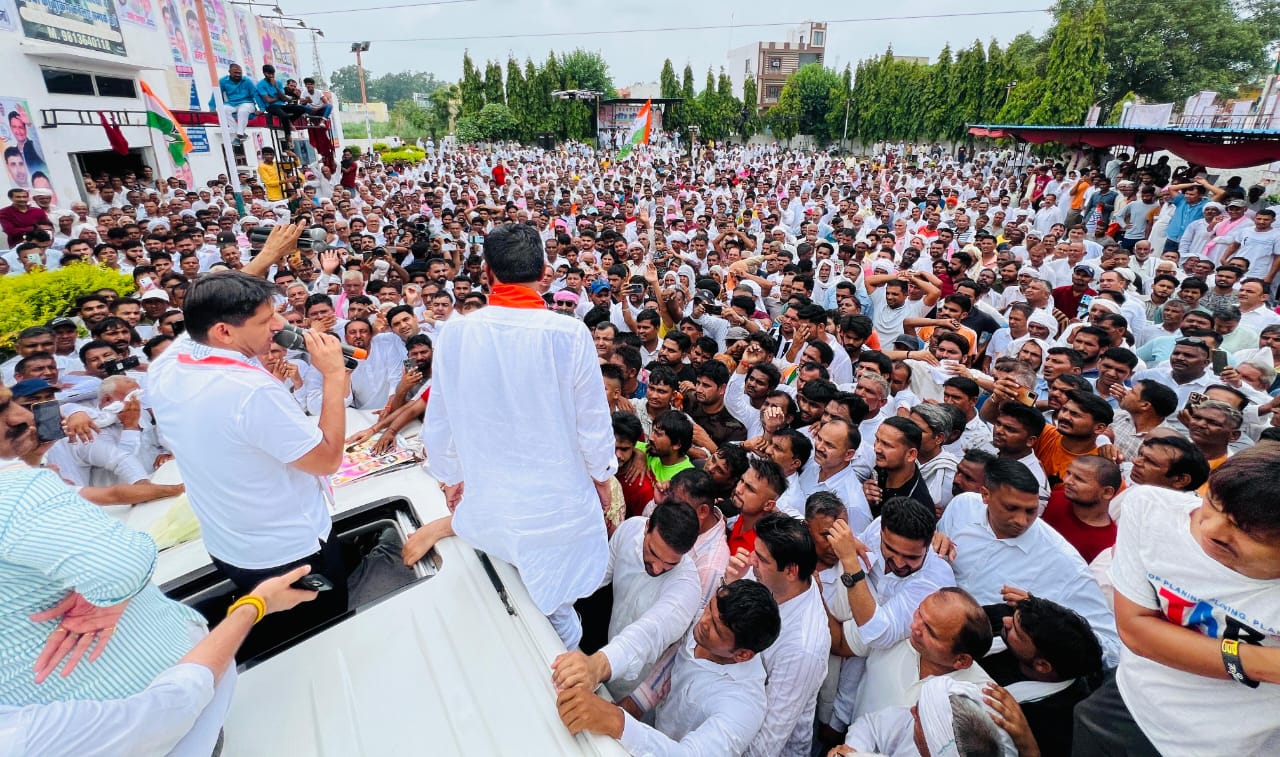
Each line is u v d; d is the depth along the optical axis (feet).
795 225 54.90
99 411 13.70
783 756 9.47
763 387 16.53
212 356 6.42
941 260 29.96
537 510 6.90
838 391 15.51
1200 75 127.24
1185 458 10.96
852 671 10.44
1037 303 23.81
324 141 57.72
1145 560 6.01
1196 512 5.74
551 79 177.27
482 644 6.65
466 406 6.86
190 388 6.31
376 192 68.69
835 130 188.85
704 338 19.36
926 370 18.16
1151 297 26.21
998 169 106.11
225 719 5.82
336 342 7.29
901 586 10.28
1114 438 15.81
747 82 201.05
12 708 4.21
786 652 8.79
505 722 5.90
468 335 6.81
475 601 7.19
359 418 12.64
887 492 13.04
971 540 11.28
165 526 8.79
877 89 171.73
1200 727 5.80
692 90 201.46
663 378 15.70
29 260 28.73
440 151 152.46
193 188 69.67
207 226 38.81
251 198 55.83
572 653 6.41
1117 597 6.36
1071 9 138.92
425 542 8.14
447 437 7.38
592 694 6.10
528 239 6.86
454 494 8.14
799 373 17.37
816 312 20.33
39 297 22.66
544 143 162.91
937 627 7.94
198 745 5.15
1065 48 112.88
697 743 7.00
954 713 7.23
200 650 5.26
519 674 6.35
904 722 8.31
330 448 7.01
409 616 7.00
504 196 73.15
